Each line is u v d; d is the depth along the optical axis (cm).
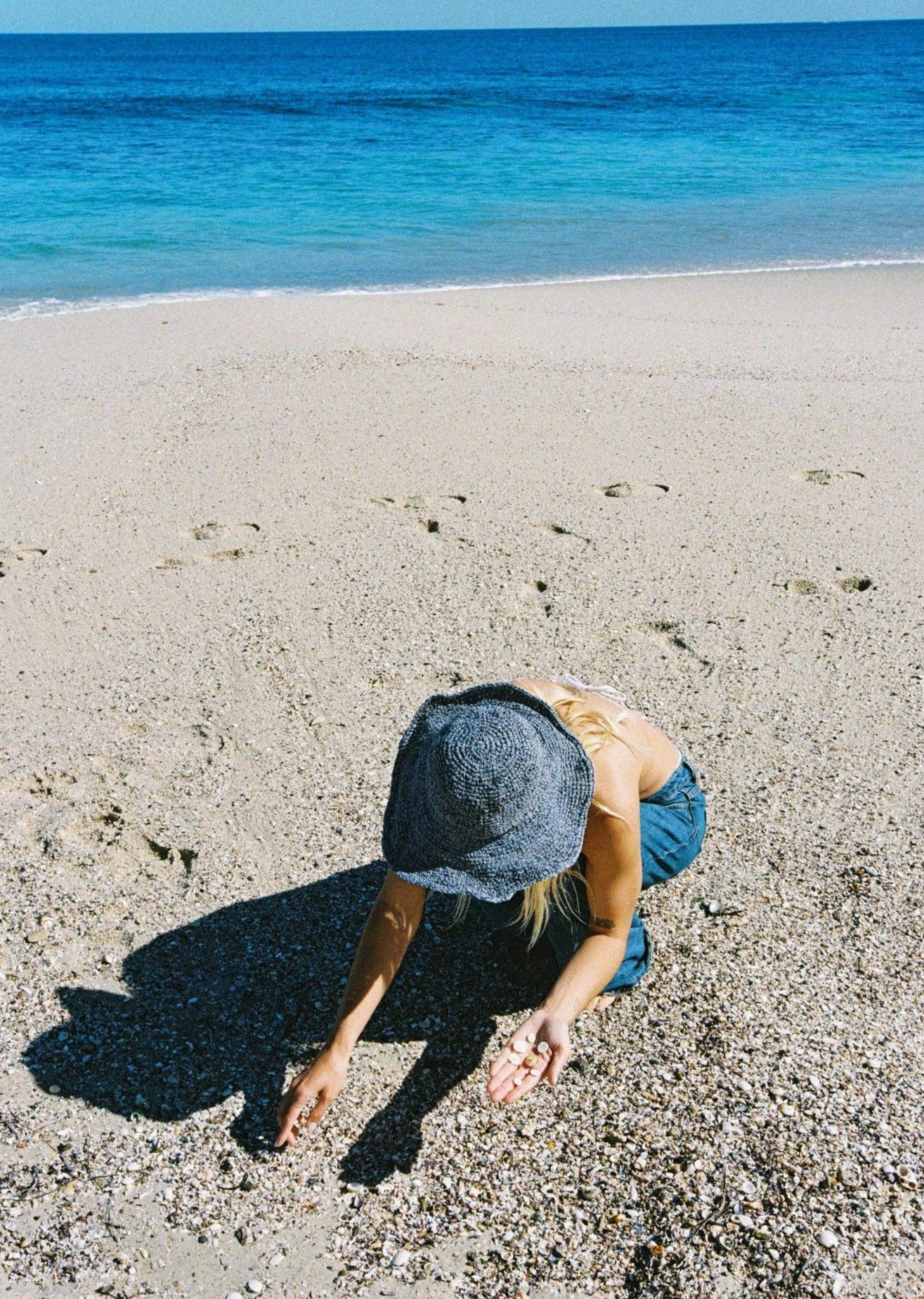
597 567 466
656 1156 224
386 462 570
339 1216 215
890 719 366
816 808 324
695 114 3184
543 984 266
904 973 265
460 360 741
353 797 330
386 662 400
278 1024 256
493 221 1476
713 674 393
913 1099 233
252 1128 232
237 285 1098
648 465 566
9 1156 226
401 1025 256
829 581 454
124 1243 210
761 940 276
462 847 206
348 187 1769
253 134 2703
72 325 862
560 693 244
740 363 748
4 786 335
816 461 572
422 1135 231
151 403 657
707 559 471
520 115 3191
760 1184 217
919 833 313
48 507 525
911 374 724
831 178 1861
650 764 253
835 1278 201
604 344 802
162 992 264
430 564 469
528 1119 233
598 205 1600
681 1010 257
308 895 293
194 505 526
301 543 488
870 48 9788
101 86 5562
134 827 319
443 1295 201
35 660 405
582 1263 205
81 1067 245
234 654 405
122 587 455
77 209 1565
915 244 1307
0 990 264
